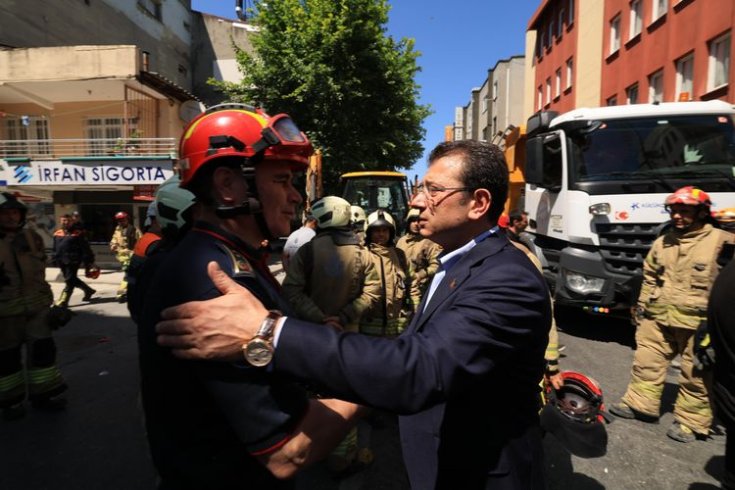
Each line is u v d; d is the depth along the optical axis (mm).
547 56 22172
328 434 1023
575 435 2049
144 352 1028
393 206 11570
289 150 1113
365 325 3094
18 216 3498
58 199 13438
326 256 2775
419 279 4586
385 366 969
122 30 18219
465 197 1449
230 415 924
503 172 1486
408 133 18953
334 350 946
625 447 3100
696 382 3119
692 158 5062
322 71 14953
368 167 16547
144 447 3152
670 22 12156
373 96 16609
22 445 3174
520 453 1333
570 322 6328
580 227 5098
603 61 16156
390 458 3025
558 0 20562
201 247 1056
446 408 1397
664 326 3318
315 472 2852
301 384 1059
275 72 15664
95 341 5703
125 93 13133
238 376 922
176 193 2049
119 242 8188
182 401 975
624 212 4879
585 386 2162
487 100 35906
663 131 5211
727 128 5180
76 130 15539
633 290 4738
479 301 1183
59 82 13148
